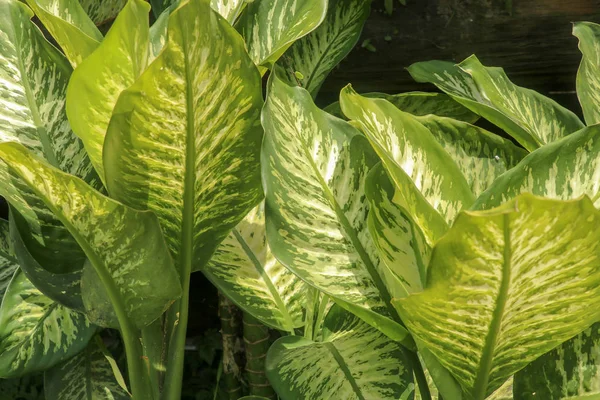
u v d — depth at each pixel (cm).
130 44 147
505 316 140
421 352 155
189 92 147
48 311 183
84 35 158
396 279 156
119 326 169
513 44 218
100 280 166
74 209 150
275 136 162
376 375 164
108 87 151
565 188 152
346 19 211
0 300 192
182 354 168
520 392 158
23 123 176
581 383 155
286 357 164
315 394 161
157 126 150
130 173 155
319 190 163
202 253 168
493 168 179
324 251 159
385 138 164
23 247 170
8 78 177
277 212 158
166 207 160
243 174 161
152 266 156
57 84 179
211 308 265
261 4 189
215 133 154
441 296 138
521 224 128
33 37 179
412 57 224
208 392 250
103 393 185
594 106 185
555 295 138
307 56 211
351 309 154
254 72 151
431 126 181
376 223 161
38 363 178
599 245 131
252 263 182
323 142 167
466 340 145
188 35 142
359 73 228
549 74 220
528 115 190
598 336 157
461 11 218
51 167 144
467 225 128
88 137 158
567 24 214
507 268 133
